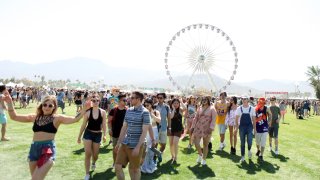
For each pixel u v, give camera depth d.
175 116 9.61
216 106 12.23
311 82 71.31
